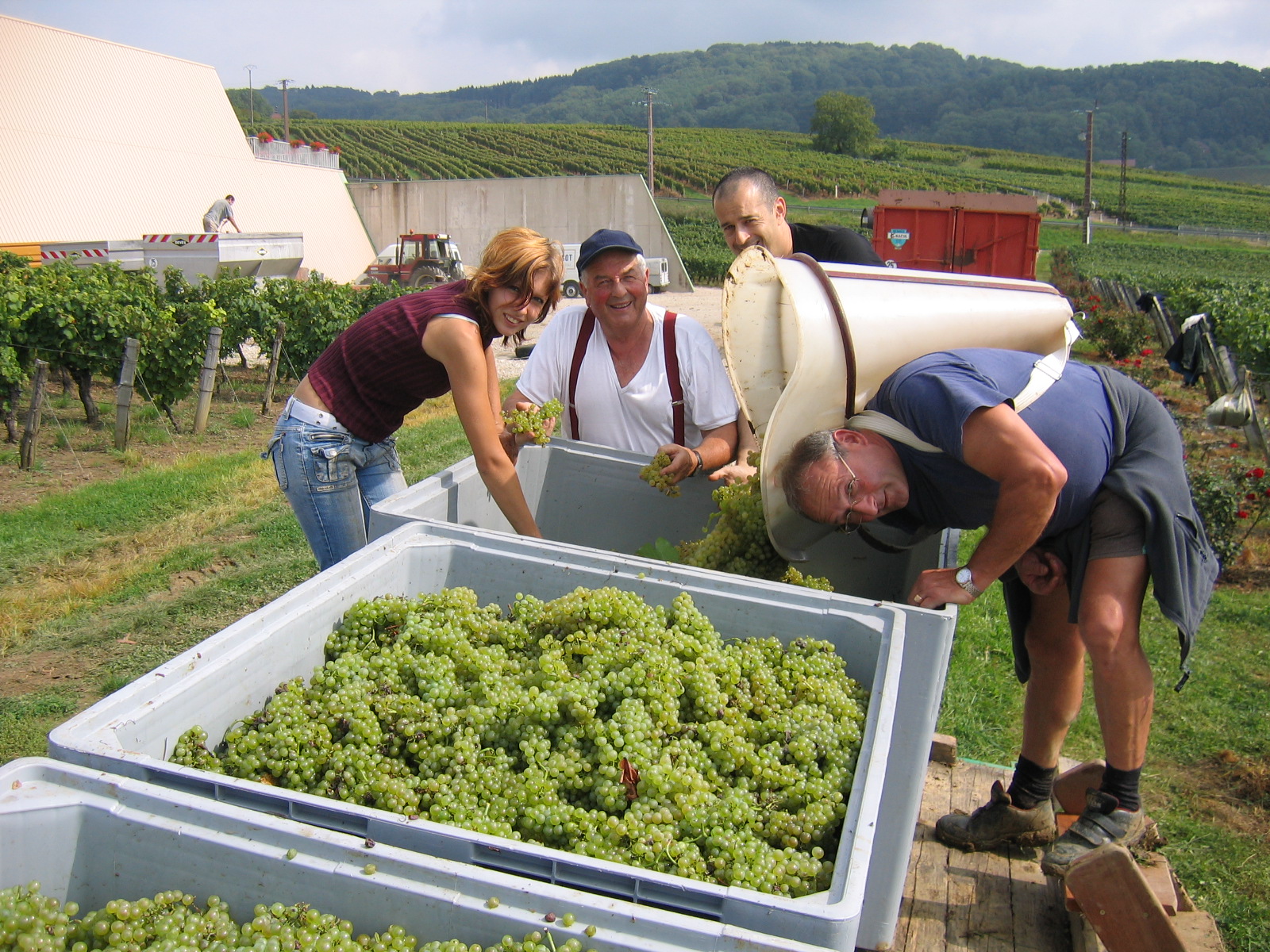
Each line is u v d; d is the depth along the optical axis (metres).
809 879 1.63
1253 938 3.17
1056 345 2.54
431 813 1.68
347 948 1.28
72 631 5.05
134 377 10.22
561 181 34.19
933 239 18.17
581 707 1.85
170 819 1.39
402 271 26.67
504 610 2.37
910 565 3.01
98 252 17.02
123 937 1.31
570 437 3.68
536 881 1.34
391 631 2.14
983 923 2.57
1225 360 12.48
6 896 1.31
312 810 1.43
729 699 1.98
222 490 7.74
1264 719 4.71
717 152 95.69
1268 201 103.31
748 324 2.65
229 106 29.33
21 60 22.89
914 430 2.24
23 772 1.43
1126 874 2.13
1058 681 2.75
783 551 2.69
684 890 1.30
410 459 8.89
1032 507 2.06
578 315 3.56
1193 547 2.39
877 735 1.67
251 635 1.88
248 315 13.51
